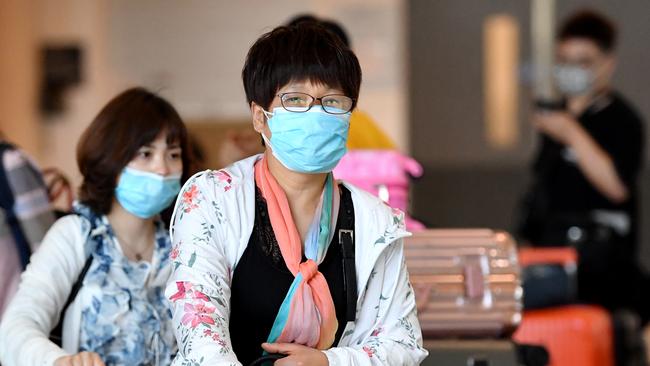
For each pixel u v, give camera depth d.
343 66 6.23
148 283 8.05
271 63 6.24
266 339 6.38
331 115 6.19
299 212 6.46
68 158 21.22
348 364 6.19
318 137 6.14
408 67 22.59
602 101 14.88
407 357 6.45
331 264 6.46
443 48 22.64
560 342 11.38
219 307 6.14
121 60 21.48
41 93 21.17
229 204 6.34
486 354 8.57
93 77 21.38
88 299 7.82
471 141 22.67
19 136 21.02
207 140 21.55
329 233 6.47
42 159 21.14
